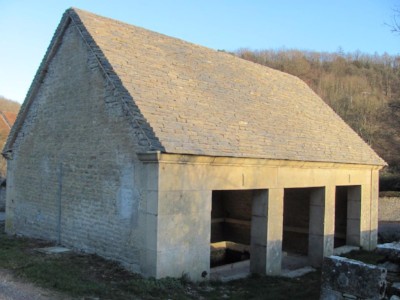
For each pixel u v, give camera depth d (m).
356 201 14.93
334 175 13.19
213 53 14.70
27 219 12.67
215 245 15.14
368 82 60.62
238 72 14.41
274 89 15.12
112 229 9.60
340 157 13.10
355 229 14.93
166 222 8.54
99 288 7.46
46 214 11.88
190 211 9.00
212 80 12.48
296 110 14.55
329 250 13.00
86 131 10.54
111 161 9.68
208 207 9.37
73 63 11.19
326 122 15.38
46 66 12.11
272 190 10.89
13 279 7.72
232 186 9.87
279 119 12.91
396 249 7.00
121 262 9.28
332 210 13.10
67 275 8.11
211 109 10.78
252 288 9.38
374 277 6.07
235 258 15.09
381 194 29.39
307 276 11.21
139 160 8.83
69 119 11.20
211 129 9.88
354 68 69.75
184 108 10.01
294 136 12.40
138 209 8.89
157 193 8.42
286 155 10.95
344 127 16.16
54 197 11.59
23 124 13.18
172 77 11.05
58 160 11.52
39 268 8.45
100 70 10.16
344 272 6.38
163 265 8.48
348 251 14.15
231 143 9.82
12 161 13.54
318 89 61.75
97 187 10.09
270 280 10.27
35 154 12.49
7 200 13.62
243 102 12.41
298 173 11.73
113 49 10.50
